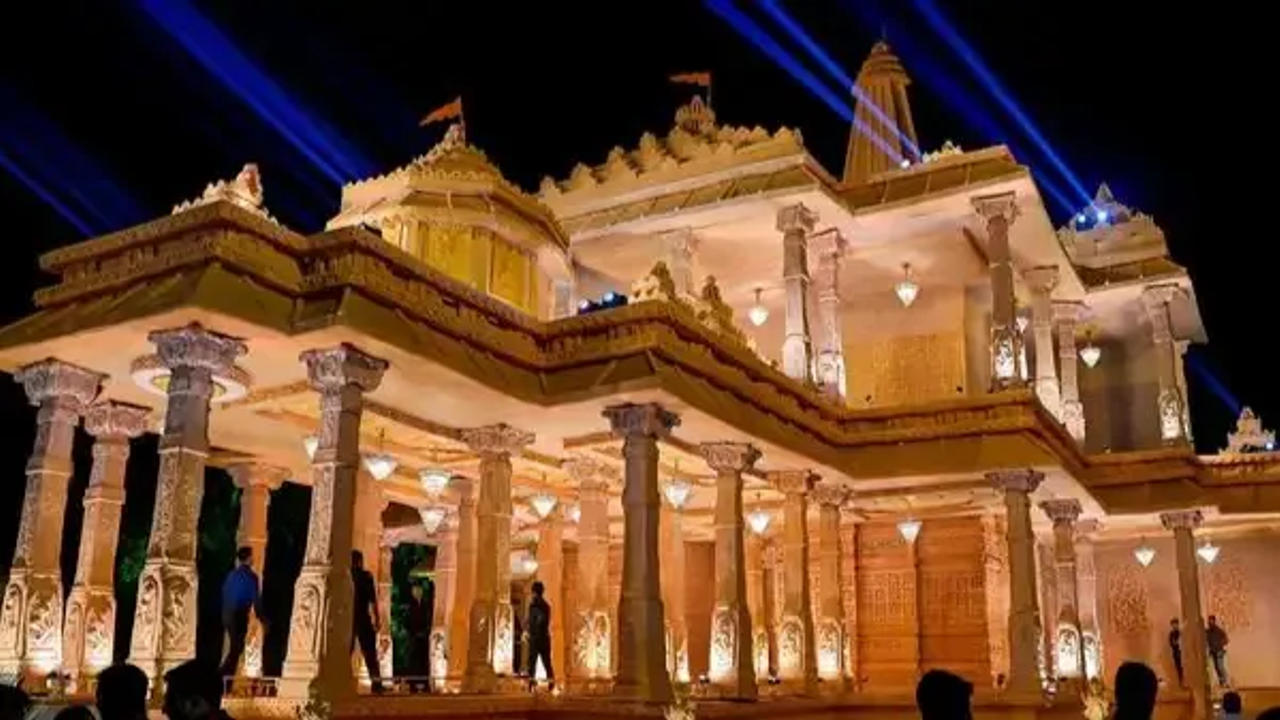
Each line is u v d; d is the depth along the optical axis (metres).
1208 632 25.38
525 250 17.83
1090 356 27.14
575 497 20.83
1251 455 24.50
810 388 19.38
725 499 16.89
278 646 26.00
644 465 14.76
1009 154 20.61
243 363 13.26
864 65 27.53
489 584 15.53
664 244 21.47
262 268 11.95
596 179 22.50
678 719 13.77
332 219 17.58
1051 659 24.19
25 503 12.86
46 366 13.00
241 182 12.88
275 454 18.36
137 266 11.95
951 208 20.70
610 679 16.81
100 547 13.71
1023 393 18.98
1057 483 20.50
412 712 12.44
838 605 19.89
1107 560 27.84
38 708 10.89
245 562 14.10
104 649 13.36
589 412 15.22
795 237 20.23
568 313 20.94
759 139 21.11
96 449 14.13
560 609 20.36
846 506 23.14
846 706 18.67
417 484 19.61
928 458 19.27
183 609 11.34
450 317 13.58
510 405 14.82
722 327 17.39
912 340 24.58
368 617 14.77
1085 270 26.30
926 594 24.25
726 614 16.59
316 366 12.62
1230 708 11.48
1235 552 27.05
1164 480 24.02
